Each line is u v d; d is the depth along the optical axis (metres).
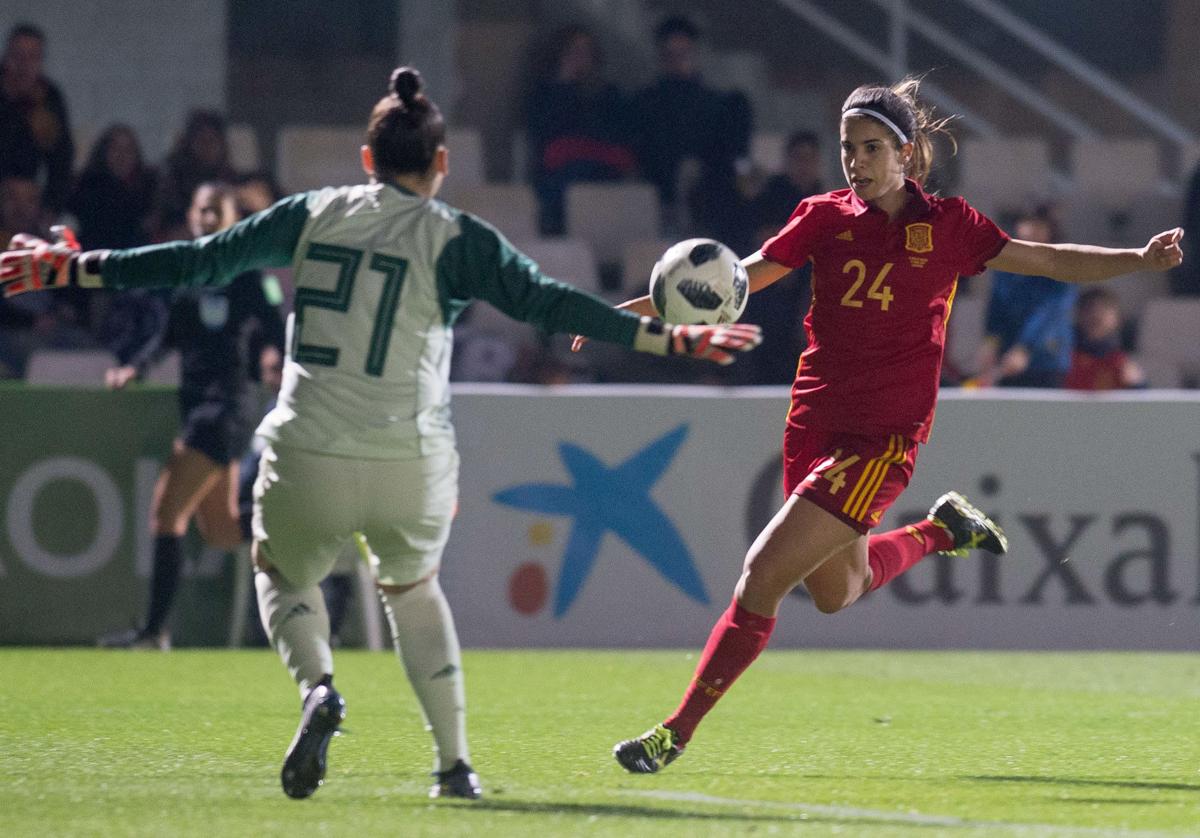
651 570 35.56
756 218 47.88
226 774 18.42
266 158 62.47
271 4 62.69
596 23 60.03
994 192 54.16
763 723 24.12
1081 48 67.88
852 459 18.38
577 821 15.18
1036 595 35.81
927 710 25.95
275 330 34.31
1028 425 35.75
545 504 35.44
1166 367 47.66
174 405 35.28
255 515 16.03
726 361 15.22
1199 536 35.97
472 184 53.25
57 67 58.41
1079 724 24.36
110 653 33.34
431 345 15.44
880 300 18.45
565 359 42.94
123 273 15.82
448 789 16.38
